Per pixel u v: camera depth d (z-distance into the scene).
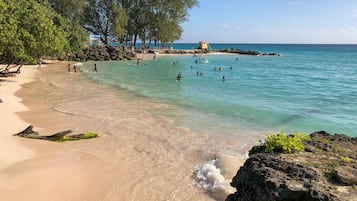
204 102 24.05
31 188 9.77
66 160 12.10
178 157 12.56
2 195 9.28
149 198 9.38
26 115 18.84
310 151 7.59
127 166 11.69
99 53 69.69
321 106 22.98
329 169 6.50
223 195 9.53
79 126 16.80
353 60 82.81
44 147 13.45
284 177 6.37
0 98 23.02
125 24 80.69
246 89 31.39
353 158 7.08
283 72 49.53
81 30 66.88
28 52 29.41
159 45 108.88
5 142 13.70
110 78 39.00
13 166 11.33
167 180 10.56
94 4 80.06
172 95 27.16
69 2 70.31
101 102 23.38
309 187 5.87
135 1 84.94
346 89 31.67
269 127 17.12
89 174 10.93
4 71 36.41
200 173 11.05
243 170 7.41
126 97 25.73
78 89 29.61
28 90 27.97
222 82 36.78
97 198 9.34
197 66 59.22
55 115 19.06
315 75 45.28
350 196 5.50
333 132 16.28
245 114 20.14
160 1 85.06
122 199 9.30
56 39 31.47
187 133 15.68
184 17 90.25
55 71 45.59
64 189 9.81
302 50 172.12
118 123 17.41
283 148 7.59
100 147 13.67
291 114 20.30
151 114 19.69
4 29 26.27
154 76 41.97
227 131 16.16
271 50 171.88
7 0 30.41
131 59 73.06
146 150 13.33
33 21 29.86
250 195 6.77
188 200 9.28
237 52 112.94
